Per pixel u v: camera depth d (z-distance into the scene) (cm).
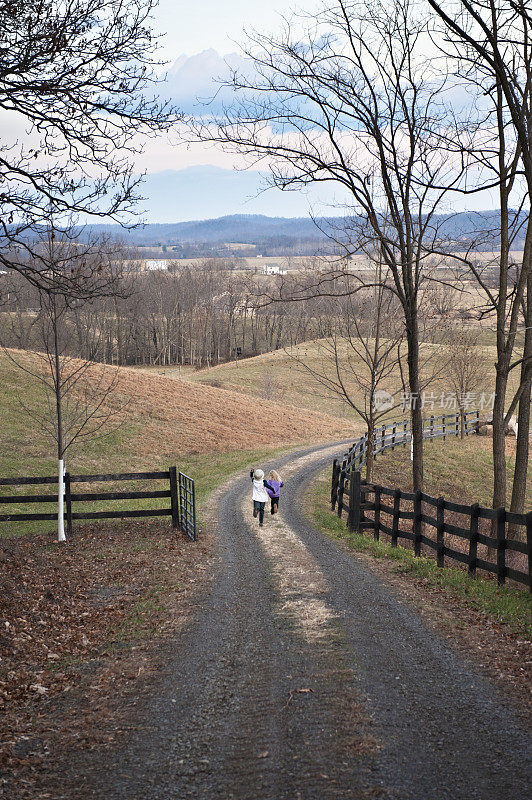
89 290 831
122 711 593
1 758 500
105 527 1592
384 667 661
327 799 419
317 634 780
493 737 502
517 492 1447
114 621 887
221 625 839
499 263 1364
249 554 1312
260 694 607
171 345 11056
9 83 726
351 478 1567
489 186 1288
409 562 1186
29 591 955
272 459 3334
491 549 1409
